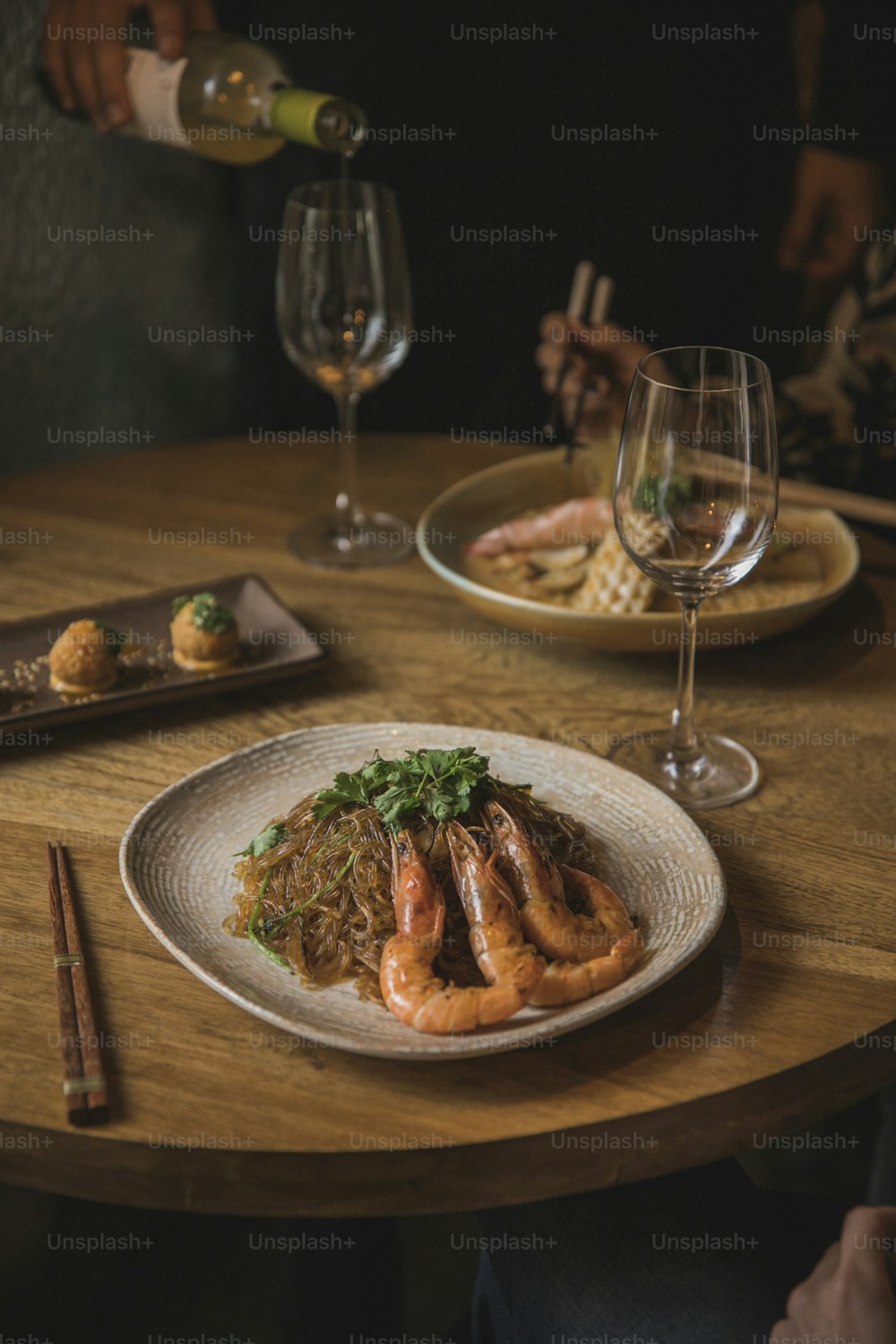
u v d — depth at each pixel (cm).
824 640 146
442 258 304
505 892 90
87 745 125
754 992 94
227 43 171
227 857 106
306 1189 82
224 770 113
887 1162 148
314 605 151
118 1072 86
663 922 96
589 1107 84
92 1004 92
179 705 131
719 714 131
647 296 304
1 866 107
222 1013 92
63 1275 187
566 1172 84
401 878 92
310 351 155
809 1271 109
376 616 149
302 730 118
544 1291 109
